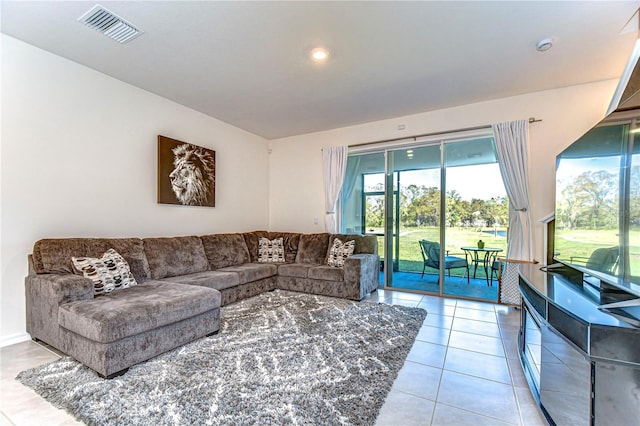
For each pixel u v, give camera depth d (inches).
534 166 137.7
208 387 70.3
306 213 205.3
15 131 97.0
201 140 164.6
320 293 154.3
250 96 141.9
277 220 217.0
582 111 129.3
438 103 150.4
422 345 95.5
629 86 101.7
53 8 81.4
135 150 131.9
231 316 120.7
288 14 83.4
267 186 217.8
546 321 61.8
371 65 112.1
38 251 95.3
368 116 169.8
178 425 57.6
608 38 94.6
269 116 170.1
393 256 176.4
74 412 61.6
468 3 79.0
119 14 83.9
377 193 182.9
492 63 110.9
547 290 68.7
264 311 127.1
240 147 193.2
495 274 148.6
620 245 60.3
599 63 110.9
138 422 58.4
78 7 81.0
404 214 173.5
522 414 62.5
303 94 139.6
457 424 59.4
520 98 140.7
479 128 149.3
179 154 149.6
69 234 110.1
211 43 98.1
